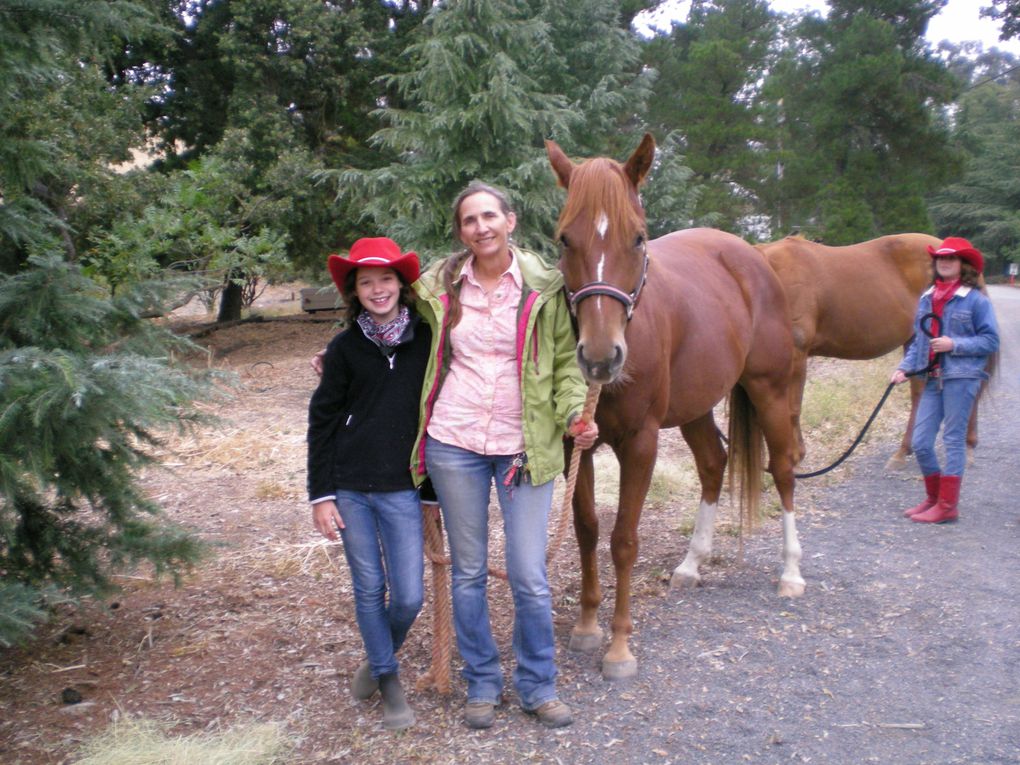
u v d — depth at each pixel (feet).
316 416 8.79
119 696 9.69
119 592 10.80
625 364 9.64
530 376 8.55
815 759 8.52
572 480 9.20
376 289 8.46
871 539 15.24
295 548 14.38
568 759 8.55
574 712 9.48
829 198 68.90
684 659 10.73
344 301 8.91
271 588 12.81
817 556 14.43
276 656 10.67
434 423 8.69
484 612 9.11
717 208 61.26
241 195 41.70
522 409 8.57
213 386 9.69
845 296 19.69
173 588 12.70
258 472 19.21
